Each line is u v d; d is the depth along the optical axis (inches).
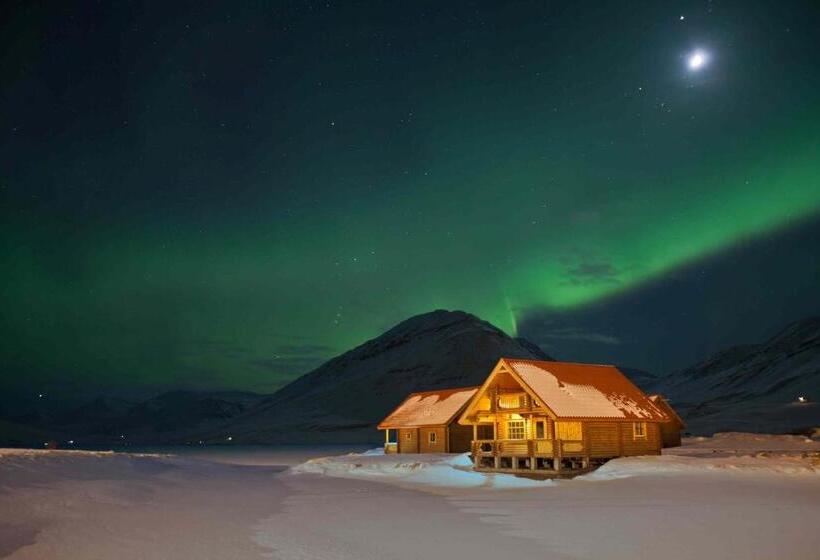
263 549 665.6
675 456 1713.8
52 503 941.2
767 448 2377.0
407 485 1457.9
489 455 1814.7
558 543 692.7
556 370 1899.6
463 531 779.4
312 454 4183.1
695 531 744.3
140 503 1032.8
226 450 5551.2
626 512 908.0
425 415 2605.8
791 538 693.3
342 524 844.0
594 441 1727.4
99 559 611.8
